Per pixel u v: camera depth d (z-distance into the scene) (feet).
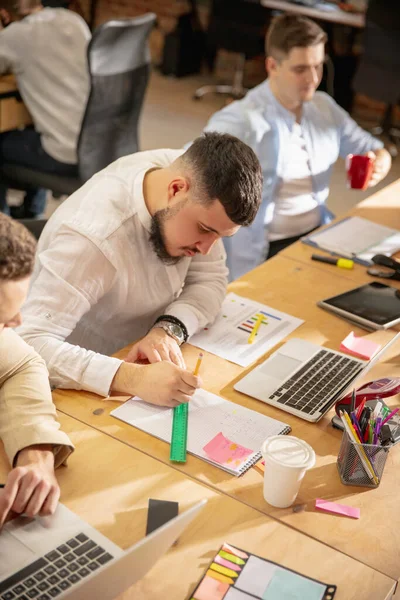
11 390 4.70
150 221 5.66
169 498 4.40
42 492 4.12
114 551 3.95
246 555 4.04
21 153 11.39
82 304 5.56
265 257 9.60
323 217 10.15
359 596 3.87
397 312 6.77
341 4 20.17
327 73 20.81
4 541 3.92
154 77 22.49
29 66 10.93
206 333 6.19
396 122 20.86
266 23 19.97
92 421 5.00
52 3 13.37
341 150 10.41
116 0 23.18
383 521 4.43
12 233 3.67
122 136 11.49
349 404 5.12
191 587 3.82
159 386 5.15
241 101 9.46
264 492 4.46
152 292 6.06
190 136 18.11
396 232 8.57
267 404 5.37
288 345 6.10
